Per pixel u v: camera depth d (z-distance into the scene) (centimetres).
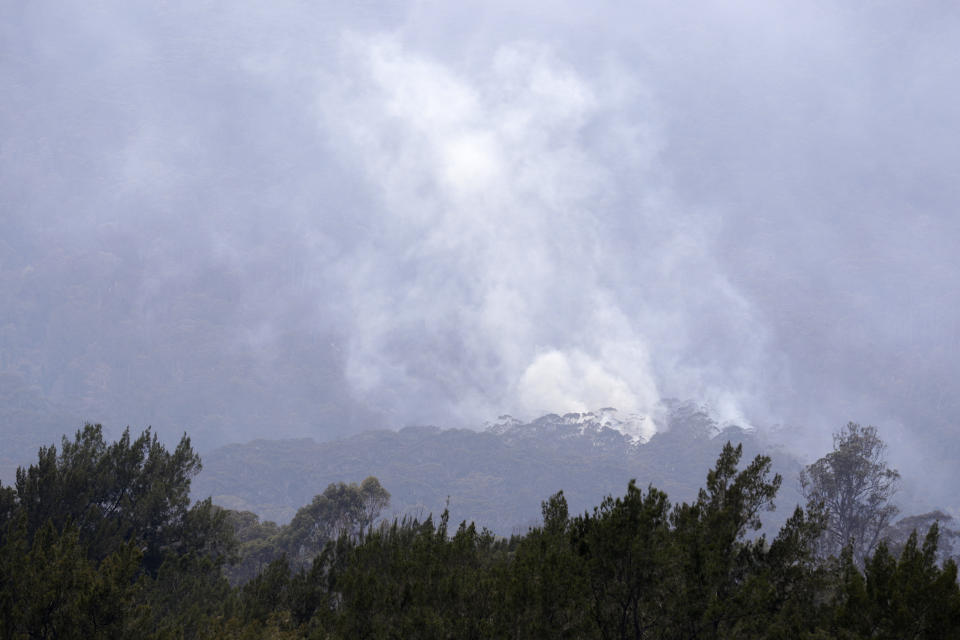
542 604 1456
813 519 1620
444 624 1559
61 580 1897
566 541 1689
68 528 2364
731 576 1562
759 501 1700
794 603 1480
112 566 1962
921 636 1252
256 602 2514
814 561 1572
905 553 1372
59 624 1822
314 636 1734
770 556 1578
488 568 1828
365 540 2072
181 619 2245
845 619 1320
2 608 1831
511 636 1466
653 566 1483
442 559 1788
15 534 2227
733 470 1767
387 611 1664
